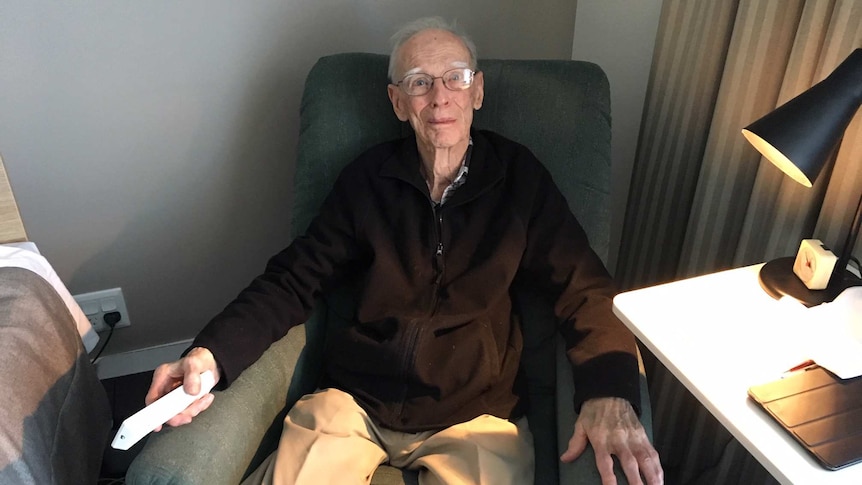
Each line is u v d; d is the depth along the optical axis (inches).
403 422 44.9
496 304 48.5
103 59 57.4
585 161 53.6
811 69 41.9
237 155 65.2
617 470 35.7
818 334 34.2
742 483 53.1
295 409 44.7
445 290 48.7
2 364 42.2
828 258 36.8
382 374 46.0
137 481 34.7
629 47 63.7
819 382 31.5
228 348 41.6
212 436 37.4
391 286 48.7
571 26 70.6
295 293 48.2
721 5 49.0
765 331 35.4
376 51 65.2
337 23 62.6
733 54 47.3
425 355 45.5
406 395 45.6
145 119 60.9
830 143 33.6
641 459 35.7
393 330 46.7
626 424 37.3
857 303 35.0
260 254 71.0
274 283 48.0
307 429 42.3
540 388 49.1
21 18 54.1
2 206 51.4
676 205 57.1
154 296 69.6
